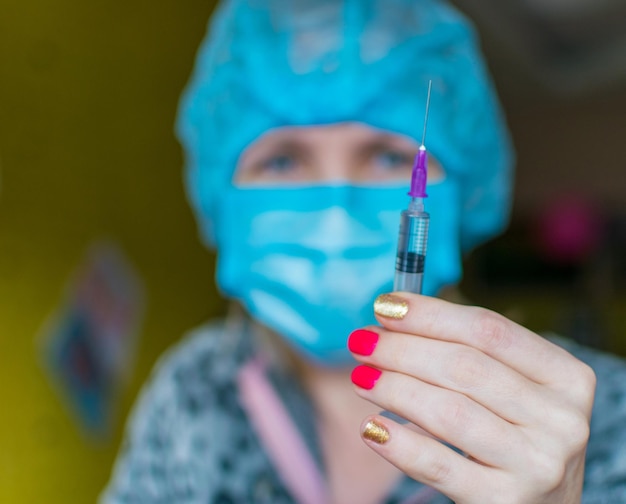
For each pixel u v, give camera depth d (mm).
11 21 1074
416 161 539
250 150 902
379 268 845
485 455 449
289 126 856
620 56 3371
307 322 865
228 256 918
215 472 893
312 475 860
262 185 900
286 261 869
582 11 2859
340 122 830
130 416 1472
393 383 475
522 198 4324
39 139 1151
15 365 1114
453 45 896
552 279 3568
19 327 1122
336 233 834
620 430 680
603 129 4125
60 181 1212
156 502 939
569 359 475
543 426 450
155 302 1562
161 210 1570
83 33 1261
